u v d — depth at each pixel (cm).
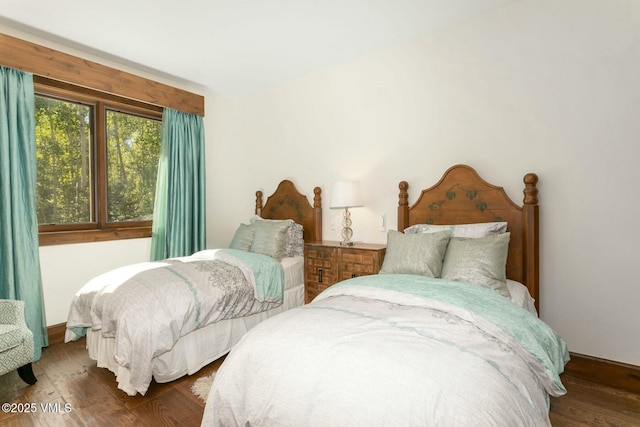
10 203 246
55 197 295
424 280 188
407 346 116
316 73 346
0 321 203
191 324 210
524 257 229
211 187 409
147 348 187
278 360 121
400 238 242
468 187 254
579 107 215
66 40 277
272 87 386
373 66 306
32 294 254
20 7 230
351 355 113
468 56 256
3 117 244
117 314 193
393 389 99
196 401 190
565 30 219
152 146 364
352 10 240
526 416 99
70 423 172
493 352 119
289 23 255
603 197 209
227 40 280
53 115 293
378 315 145
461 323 137
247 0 225
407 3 234
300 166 364
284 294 294
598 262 211
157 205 346
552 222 225
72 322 231
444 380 99
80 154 311
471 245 211
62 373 225
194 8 233
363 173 316
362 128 316
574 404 187
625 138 202
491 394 96
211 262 260
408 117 287
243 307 244
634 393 197
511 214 235
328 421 101
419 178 283
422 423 91
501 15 241
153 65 328
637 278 199
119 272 238
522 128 235
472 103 255
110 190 331
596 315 212
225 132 421
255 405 119
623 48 201
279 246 307
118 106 332
